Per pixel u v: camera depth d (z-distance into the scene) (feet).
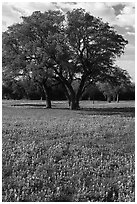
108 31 148.36
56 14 147.13
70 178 28.35
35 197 24.30
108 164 33.63
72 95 147.95
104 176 29.91
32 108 146.41
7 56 154.30
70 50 141.90
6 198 23.77
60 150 39.27
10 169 30.58
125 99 357.41
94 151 39.78
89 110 137.80
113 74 157.38
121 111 132.36
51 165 32.45
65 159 35.55
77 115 102.63
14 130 56.18
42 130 56.75
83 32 143.43
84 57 153.48
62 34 143.95
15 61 146.30
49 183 27.17
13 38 151.84
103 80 159.02
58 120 80.69
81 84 152.97
